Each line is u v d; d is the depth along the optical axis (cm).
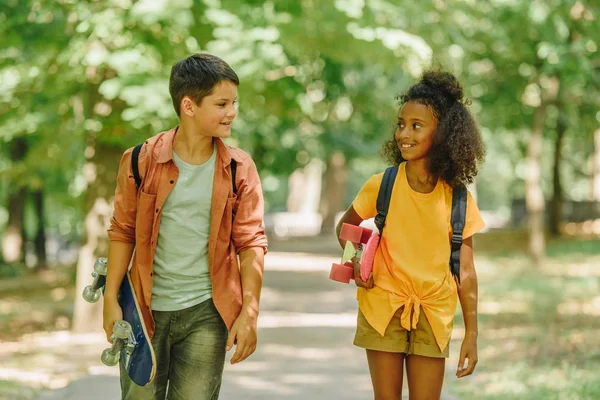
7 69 1327
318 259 2759
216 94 427
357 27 1273
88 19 1166
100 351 1141
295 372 931
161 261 439
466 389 802
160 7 1134
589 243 2692
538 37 1822
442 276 464
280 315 1486
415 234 466
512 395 761
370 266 464
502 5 1639
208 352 440
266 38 1221
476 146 467
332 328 1311
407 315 462
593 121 2533
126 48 1187
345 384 862
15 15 1295
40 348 1177
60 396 782
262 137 2539
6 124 1476
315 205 5331
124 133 1250
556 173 3050
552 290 1650
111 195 1337
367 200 483
